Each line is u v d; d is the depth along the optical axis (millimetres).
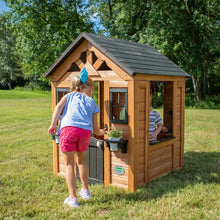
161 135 5035
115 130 3713
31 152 6285
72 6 19438
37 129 9672
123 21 19375
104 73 3945
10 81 54031
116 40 4504
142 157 3953
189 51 17797
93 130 3623
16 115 14180
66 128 3273
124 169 3859
